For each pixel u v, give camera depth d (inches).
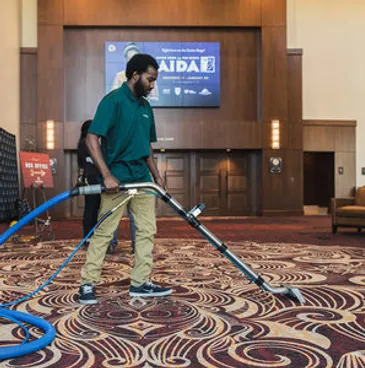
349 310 89.6
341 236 243.1
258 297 100.5
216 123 420.2
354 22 450.9
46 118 406.0
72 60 417.1
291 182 424.5
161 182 109.2
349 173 449.4
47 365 61.5
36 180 252.5
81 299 94.8
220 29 427.5
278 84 422.3
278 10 424.2
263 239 228.4
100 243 97.4
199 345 69.2
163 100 418.0
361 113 451.2
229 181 434.9
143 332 75.6
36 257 162.7
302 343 70.1
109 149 98.5
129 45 416.2
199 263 148.9
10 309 90.7
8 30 369.4
